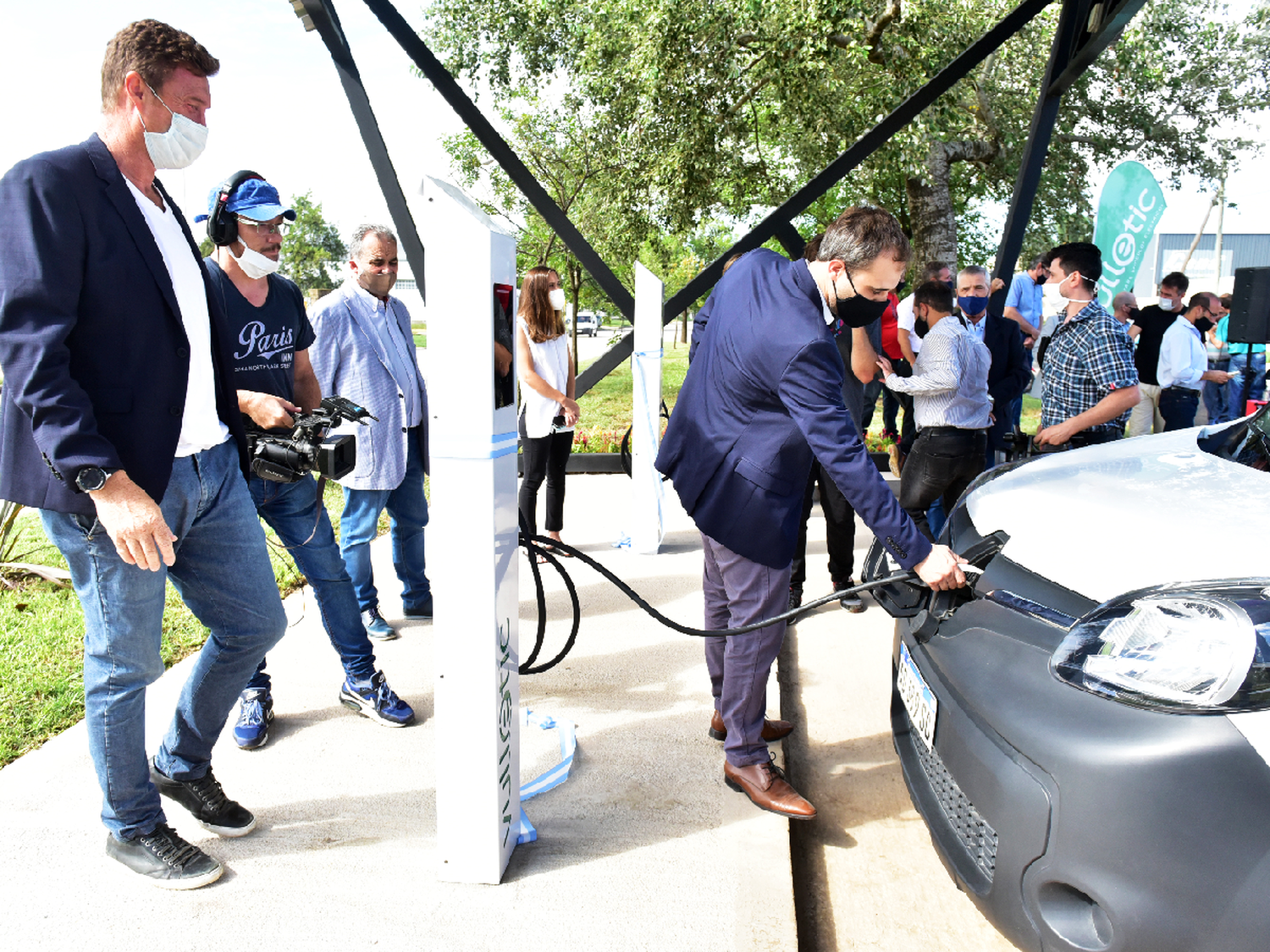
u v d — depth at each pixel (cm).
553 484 497
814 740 319
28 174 178
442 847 218
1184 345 768
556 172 1419
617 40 1277
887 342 514
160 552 190
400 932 202
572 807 257
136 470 194
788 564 243
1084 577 181
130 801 212
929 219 1423
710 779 273
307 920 205
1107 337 369
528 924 205
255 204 254
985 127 1466
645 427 500
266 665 326
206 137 203
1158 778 144
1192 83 1479
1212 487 207
